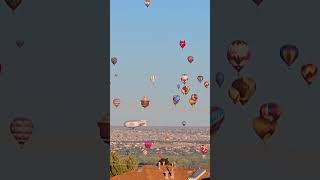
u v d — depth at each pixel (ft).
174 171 49.39
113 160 53.83
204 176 45.34
